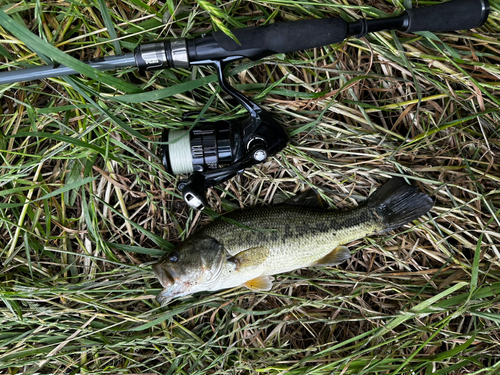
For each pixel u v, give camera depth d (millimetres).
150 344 456
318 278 459
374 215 436
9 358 423
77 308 443
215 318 473
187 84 378
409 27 360
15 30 332
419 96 392
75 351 444
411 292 462
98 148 393
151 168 438
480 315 431
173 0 405
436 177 454
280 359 453
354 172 449
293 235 424
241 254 411
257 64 413
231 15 416
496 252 440
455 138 446
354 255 477
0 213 424
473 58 421
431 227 460
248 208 432
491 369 429
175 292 396
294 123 438
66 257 449
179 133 390
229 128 390
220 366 452
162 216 455
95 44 378
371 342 471
